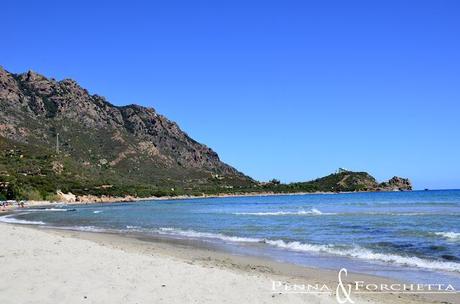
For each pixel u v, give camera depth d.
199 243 24.34
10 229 25.02
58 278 11.17
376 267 16.19
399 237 25.12
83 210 76.62
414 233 26.94
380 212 52.66
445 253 18.75
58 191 121.50
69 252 15.80
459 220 37.03
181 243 24.38
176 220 47.09
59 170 142.00
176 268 13.07
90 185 139.88
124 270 12.48
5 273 11.73
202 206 95.75
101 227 37.62
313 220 41.50
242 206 91.56
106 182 152.25
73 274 11.71
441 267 15.84
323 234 28.33
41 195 113.75
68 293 9.73
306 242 24.20
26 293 9.69
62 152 177.62
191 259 18.12
